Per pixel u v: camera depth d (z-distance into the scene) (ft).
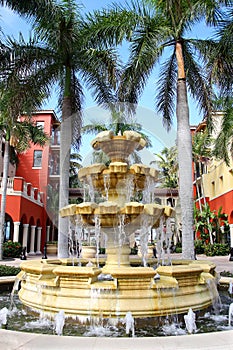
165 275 15.28
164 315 14.06
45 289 15.21
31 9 37.22
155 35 36.14
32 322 14.44
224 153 63.98
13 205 73.10
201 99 41.32
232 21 33.71
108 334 12.73
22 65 37.78
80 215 18.08
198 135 93.40
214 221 88.94
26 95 37.22
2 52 37.76
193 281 15.76
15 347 8.70
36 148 97.81
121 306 13.74
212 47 38.55
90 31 38.55
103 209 17.22
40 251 89.10
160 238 21.52
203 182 103.45
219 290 23.27
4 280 23.26
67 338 9.43
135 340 9.21
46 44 40.14
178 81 36.27
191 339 9.31
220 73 35.04
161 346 8.71
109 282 14.70
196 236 96.32
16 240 71.92
